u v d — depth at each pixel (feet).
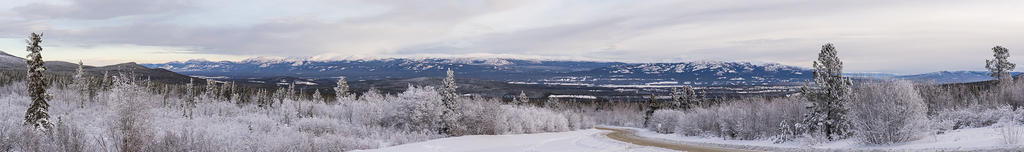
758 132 145.69
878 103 78.02
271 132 144.56
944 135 79.82
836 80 113.29
